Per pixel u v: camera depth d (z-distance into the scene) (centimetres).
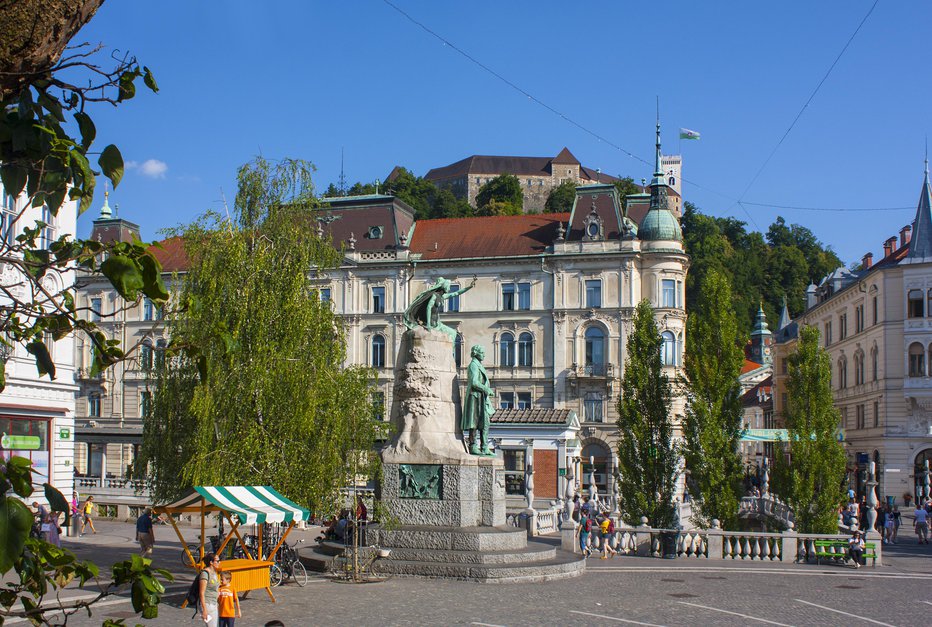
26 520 486
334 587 2434
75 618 1973
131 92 585
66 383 3862
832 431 3703
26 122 545
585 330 7338
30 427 3678
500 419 5634
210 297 2791
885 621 2162
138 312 7688
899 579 2920
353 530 2672
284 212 3058
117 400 7769
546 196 18162
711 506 3681
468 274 7588
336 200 8069
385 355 7656
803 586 2720
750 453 10281
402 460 2769
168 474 2922
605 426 7131
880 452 6712
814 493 3659
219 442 2678
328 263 3192
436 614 2069
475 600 2259
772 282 15400
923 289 6594
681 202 18888
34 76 548
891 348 6662
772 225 17062
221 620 1775
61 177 561
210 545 3023
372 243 7850
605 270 7306
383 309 7706
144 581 557
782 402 9600
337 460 2803
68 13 532
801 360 3762
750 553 3366
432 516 2734
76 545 3550
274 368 2744
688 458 3772
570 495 3372
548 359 7375
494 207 15850
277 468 2681
